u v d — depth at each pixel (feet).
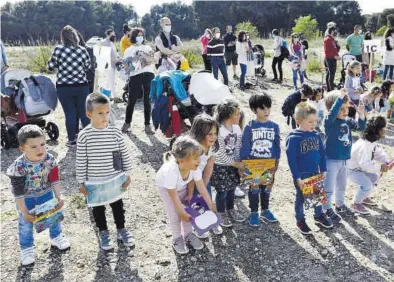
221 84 19.84
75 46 20.33
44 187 11.73
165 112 20.39
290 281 11.22
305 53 43.04
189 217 11.73
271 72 49.67
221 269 11.75
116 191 12.19
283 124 26.16
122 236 12.89
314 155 12.91
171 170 11.46
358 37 38.04
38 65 46.55
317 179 12.89
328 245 12.85
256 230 13.78
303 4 204.95
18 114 21.27
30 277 11.41
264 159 13.25
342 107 13.47
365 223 14.15
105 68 27.40
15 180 11.00
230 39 43.11
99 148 11.85
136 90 23.24
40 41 62.13
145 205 15.62
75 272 11.61
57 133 22.66
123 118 27.27
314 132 13.03
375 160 14.87
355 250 12.58
